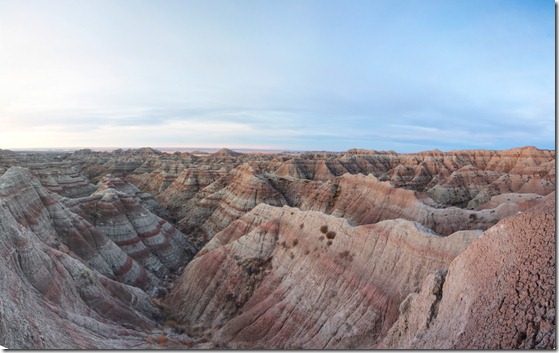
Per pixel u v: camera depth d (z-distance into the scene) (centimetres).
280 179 12588
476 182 13338
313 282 4819
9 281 2773
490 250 2228
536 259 1792
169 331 5172
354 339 3800
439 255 3906
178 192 14525
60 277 4141
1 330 2069
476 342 1703
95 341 3241
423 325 2459
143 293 6119
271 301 5016
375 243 4622
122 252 7050
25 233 4159
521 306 1631
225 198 11919
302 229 5769
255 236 6284
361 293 4225
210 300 5822
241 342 4606
